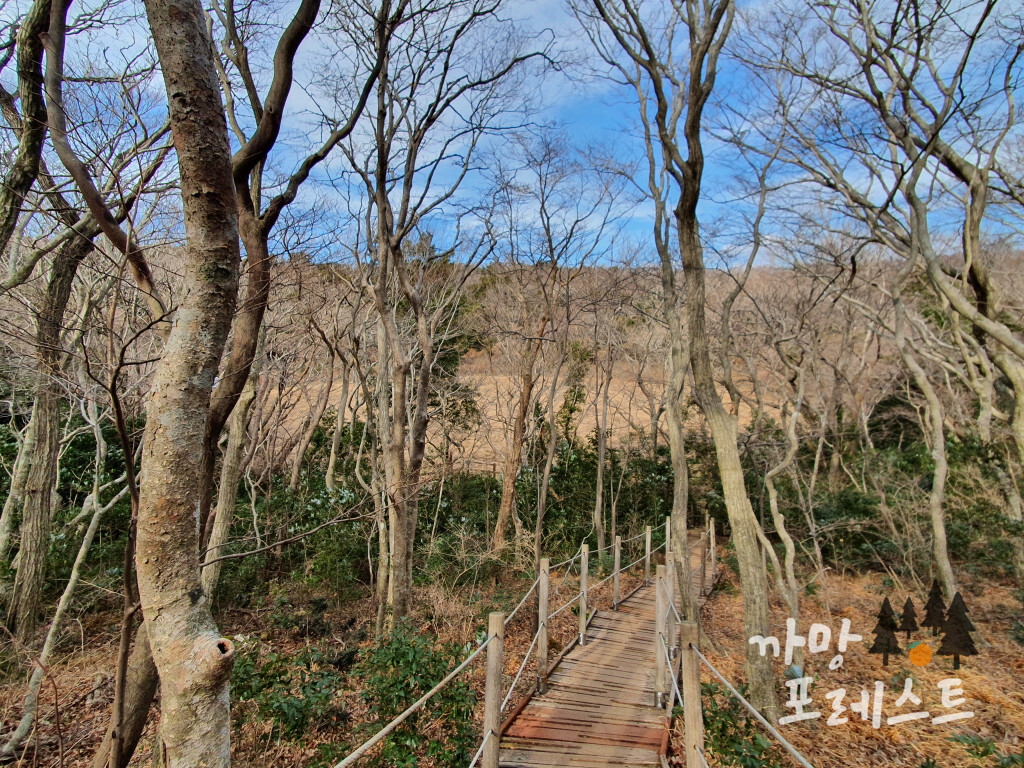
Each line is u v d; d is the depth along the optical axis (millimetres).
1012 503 13625
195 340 2734
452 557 12914
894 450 18828
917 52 9367
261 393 11992
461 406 18062
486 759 4516
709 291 17469
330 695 6242
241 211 4844
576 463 18328
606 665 7621
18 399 9922
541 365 15812
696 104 7254
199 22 2744
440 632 9891
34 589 8281
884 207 9648
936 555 10898
